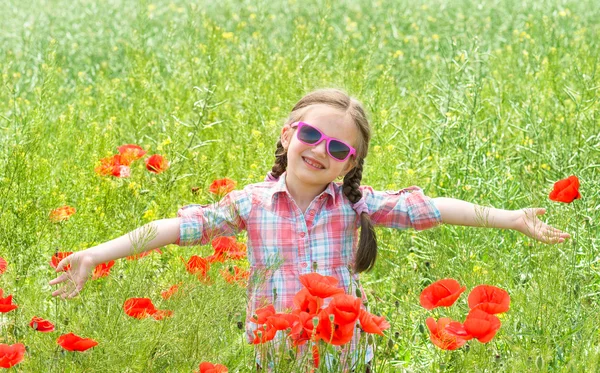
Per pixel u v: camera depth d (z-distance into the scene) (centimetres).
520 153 686
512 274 489
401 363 425
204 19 1083
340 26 1249
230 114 758
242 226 405
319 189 398
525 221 402
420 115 739
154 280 446
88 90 856
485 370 377
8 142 601
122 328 362
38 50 1022
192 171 616
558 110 760
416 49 1080
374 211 408
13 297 414
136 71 830
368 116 404
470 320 325
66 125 673
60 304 410
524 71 880
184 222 396
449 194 595
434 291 347
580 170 594
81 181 569
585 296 440
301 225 393
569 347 408
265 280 391
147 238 382
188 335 367
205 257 391
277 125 667
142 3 984
